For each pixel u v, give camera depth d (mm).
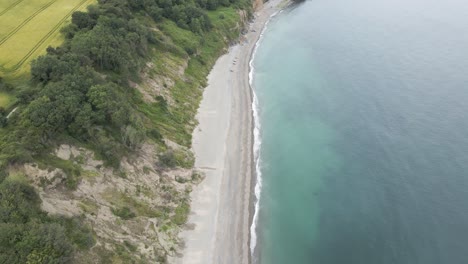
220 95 98688
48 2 92500
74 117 59000
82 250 48562
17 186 46312
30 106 56094
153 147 70625
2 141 52875
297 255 60594
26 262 41406
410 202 68750
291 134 88062
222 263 57906
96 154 59688
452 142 83500
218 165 75188
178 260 57094
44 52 74188
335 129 89562
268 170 77375
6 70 68375
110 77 74938
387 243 61500
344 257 60031
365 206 68688
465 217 65250
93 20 84062
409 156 79688
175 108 86000
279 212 68062
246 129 87375
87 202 54781
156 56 95312
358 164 78625
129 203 59625
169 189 66062
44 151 54000
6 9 86875
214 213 65250
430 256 58969
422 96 101500
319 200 70438
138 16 103000
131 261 52625
